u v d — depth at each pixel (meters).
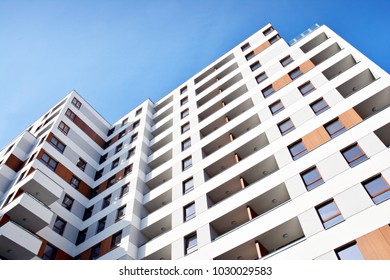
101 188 33.62
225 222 22.47
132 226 26.12
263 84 31.25
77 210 31.02
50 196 27.72
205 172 27.41
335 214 17.09
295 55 31.88
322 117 23.00
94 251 26.36
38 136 37.34
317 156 20.58
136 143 36.97
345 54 26.98
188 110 37.47
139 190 30.06
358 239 15.27
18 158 33.28
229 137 29.16
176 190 27.36
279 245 19.73
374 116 20.16
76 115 39.78
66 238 27.97
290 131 23.91
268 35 39.44
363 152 18.84
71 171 33.41
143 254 23.91
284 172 21.27
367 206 16.25
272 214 19.52
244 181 24.52
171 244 22.77
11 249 22.95
